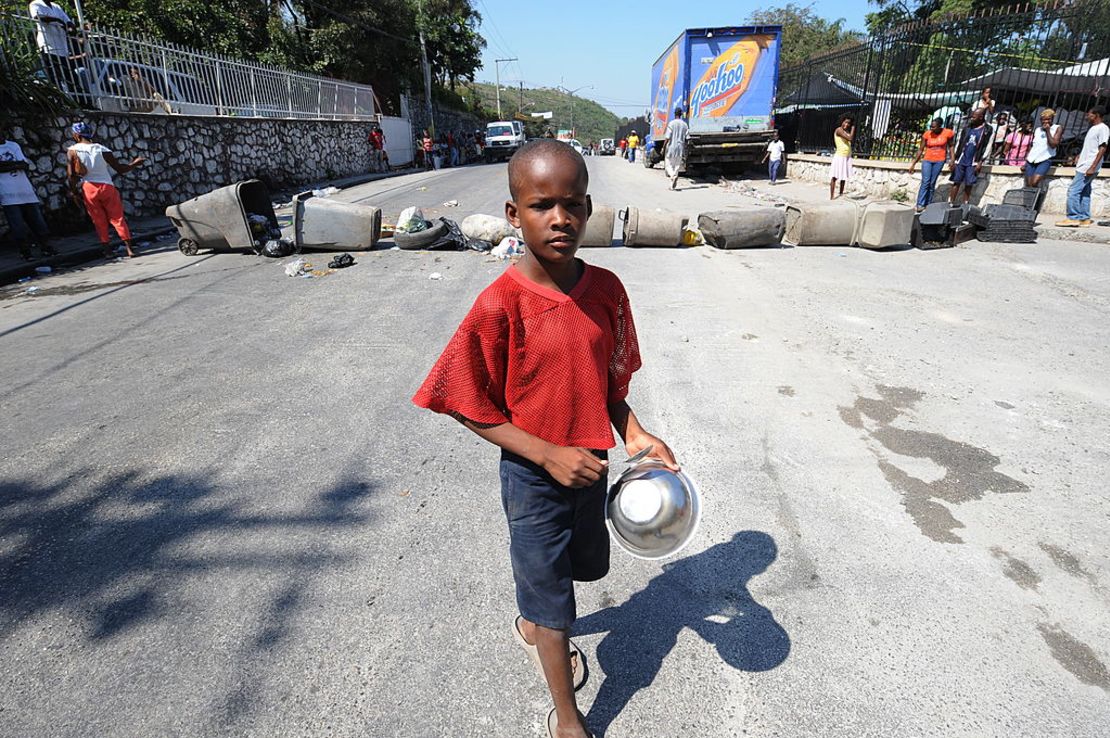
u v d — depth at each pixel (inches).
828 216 323.3
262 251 325.4
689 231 334.3
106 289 264.1
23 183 297.7
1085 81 436.5
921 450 129.7
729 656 80.8
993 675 77.2
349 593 92.2
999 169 426.3
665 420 143.3
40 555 101.5
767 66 682.2
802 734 70.2
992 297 235.3
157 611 89.1
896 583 92.9
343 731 71.0
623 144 1733.5
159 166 463.2
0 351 194.1
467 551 100.9
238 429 141.9
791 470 123.1
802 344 189.0
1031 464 123.7
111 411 151.6
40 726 72.0
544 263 54.6
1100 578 93.2
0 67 336.5
